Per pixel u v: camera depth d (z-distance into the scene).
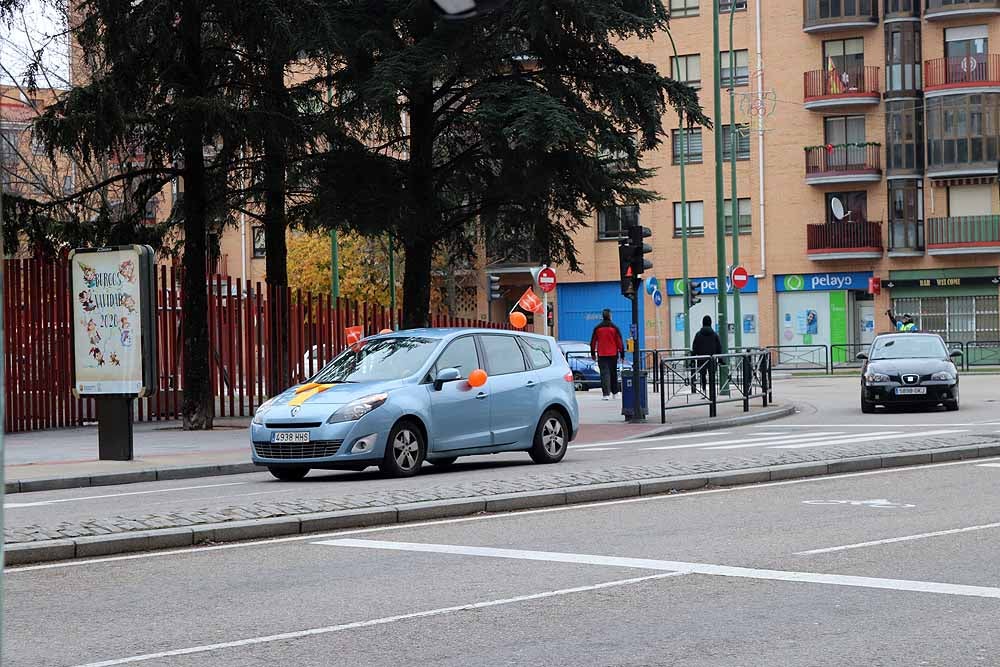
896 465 17.30
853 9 61.06
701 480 15.09
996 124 59.94
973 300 60.66
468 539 11.31
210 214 28.58
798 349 61.06
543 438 18.52
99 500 15.30
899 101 61.16
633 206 28.91
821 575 9.13
